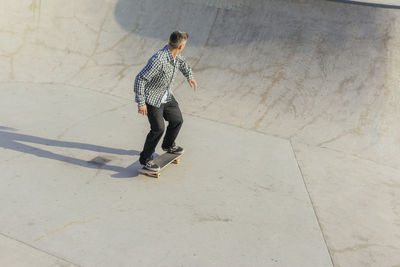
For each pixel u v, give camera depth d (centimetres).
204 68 652
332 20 652
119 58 697
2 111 527
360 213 374
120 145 466
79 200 350
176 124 400
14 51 713
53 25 761
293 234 332
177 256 290
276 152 484
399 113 541
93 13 772
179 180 400
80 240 297
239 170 433
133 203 353
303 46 638
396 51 603
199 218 341
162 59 341
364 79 581
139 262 280
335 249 317
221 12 713
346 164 471
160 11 748
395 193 418
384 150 502
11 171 386
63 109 555
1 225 304
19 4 779
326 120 546
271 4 691
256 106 579
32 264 265
